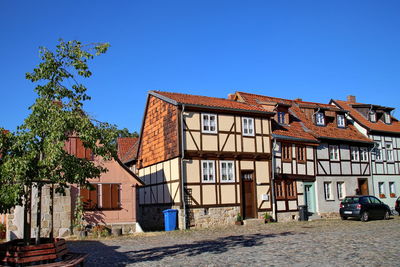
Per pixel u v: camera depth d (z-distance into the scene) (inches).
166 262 432.1
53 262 343.9
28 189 392.2
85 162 398.3
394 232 660.1
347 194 1191.6
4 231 732.7
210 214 880.9
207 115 911.0
